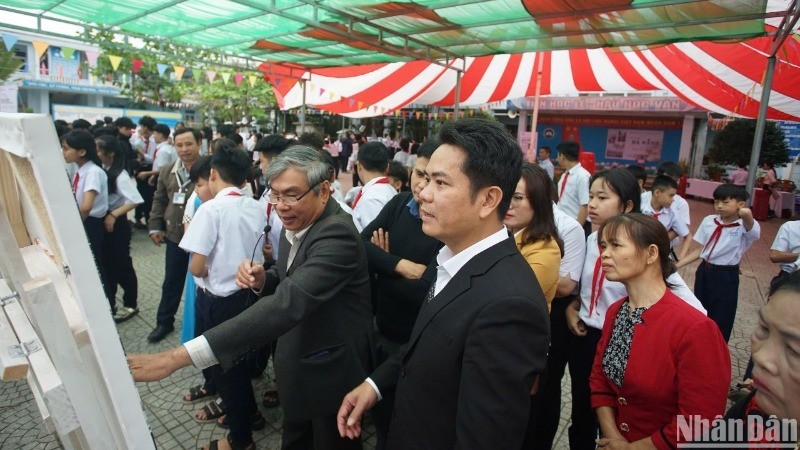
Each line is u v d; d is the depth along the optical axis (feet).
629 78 25.11
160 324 12.01
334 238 5.57
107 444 2.98
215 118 58.85
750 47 16.87
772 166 43.62
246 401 7.68
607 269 5.39
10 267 3.12
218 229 7.73
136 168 25.81
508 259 3.99
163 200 13.24
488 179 3.81
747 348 13.02
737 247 11.27
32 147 2.32
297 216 5.74
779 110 21.13
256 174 16.26
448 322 3.92
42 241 3.56
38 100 65.67
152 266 17.84
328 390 5.96
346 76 26.73
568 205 17.16
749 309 16.43
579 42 15.66
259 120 68.08
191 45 19.44
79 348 2.85
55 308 2.73
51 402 2.70
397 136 61.77
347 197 14.92
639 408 5.08
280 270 6.61
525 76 27.25
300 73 25.45
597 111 58.39
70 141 11.71
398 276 7.50
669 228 13.62
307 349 5.90
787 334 2.52
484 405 3.49
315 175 5.70
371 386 4.94
